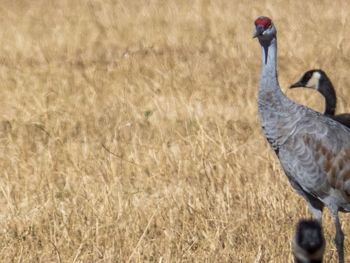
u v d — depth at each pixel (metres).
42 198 16.67
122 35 33.94
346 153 14.14
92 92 24.42
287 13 36.41
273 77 14.39
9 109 22.91
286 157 14.46
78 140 20.28
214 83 25.47
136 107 22.80
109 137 20.39
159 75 26.03
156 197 16.59
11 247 14.71
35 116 22.16
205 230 15.21
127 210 15.73
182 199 16.11
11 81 25.81
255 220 15.31
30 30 35.31
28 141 20.56
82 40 33.09
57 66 28.47
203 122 21.16
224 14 36.66
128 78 26.12
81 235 15.13
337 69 27.05
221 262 14.25
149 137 20.38
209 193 16.30
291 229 14.92
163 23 36.12
